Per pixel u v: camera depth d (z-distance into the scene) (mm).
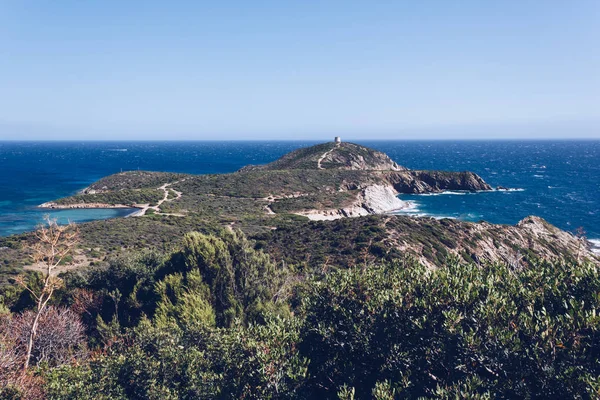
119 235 58750
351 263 34438
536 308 11188
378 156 161125
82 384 12398
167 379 12984
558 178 148500
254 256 23000
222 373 12281
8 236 64000
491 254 43281
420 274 13438
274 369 11289
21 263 45188
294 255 38906
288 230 49688
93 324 20531
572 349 9078
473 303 11195
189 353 13633
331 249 39344
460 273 12984
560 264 12742
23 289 23578
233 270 21469
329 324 13336
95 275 24219
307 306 14383
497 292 11438
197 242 21781
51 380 13031
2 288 29062
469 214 87438
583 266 11969
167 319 17453
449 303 11281
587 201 98938
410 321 11445
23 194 117938
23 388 12203
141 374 12938
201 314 17406
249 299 20594
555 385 8641
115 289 22656
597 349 9297
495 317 10438
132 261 24547
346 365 12047
